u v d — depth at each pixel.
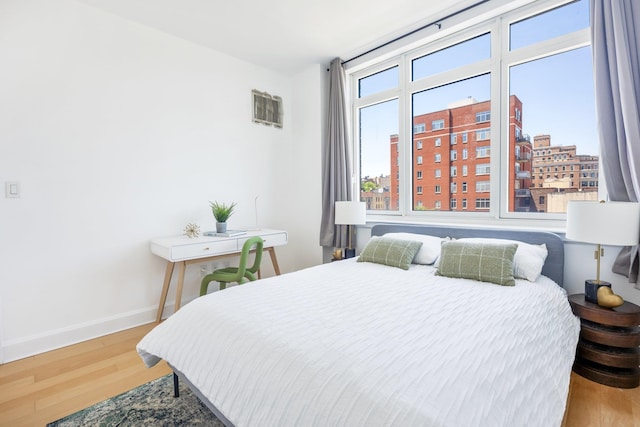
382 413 0.82
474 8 2.60
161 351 1.50
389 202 3.48
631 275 1.88
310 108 3.77
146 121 2.79
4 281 2.15
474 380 0.93
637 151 1.83
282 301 1.59
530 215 2.51
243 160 3.52
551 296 1.80
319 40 3.10
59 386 1.84
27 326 2.24
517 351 1.15
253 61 3.54
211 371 1.26
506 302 1.60
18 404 1.67
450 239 2.64
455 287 1.86
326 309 1.48
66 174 2.39
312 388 0.96
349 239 3.47
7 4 2.14
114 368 2.04
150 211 2.83
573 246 2.18
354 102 3.70
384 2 2.50
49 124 2.31
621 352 1.77
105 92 2.56
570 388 1.75
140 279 2.78
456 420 0.78
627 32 1.89
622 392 1.70
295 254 4.04
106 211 2.59
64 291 2.39
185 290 3.10
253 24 2.79
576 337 1.73
